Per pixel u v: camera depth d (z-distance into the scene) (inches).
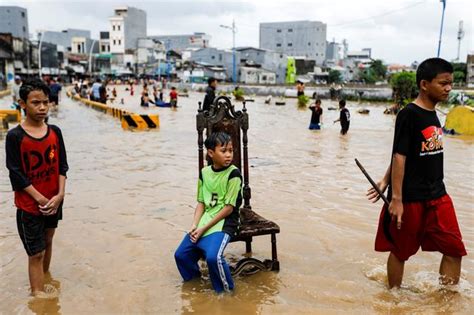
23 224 151.6
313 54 3944.4
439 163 154.3
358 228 225.0
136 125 673.0
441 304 150.9
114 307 150.2
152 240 208.8
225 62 3467.0
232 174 161.9
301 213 249.3
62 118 829.8
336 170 367.6
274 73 3272.6
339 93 1763.0
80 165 384.8
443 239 153.2
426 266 181.8
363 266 181.3
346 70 3641.7
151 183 318.7
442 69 146.9
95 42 3954.2
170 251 196.5
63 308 149.3
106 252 195.0
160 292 160.2
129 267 180.4
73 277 171.6
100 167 376.5
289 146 504.7
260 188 305.3
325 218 240.4
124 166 381.4
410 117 148.7
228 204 160.7
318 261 186.5
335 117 945.5
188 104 1362.0
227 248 202.1
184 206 262.1
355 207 260.4
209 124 184.5
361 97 1732.3
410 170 151.9
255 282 167.5
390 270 160.4
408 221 153.3
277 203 268.8
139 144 512.4
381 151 469.4
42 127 154.9
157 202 270.1
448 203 155.4
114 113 864.3
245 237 169.8
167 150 469.4
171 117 888.9
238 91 1594.5
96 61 3476.9
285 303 152.0
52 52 2896.2
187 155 438.6
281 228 225.3
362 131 668.7
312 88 1972.2
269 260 178.1
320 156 436.8
